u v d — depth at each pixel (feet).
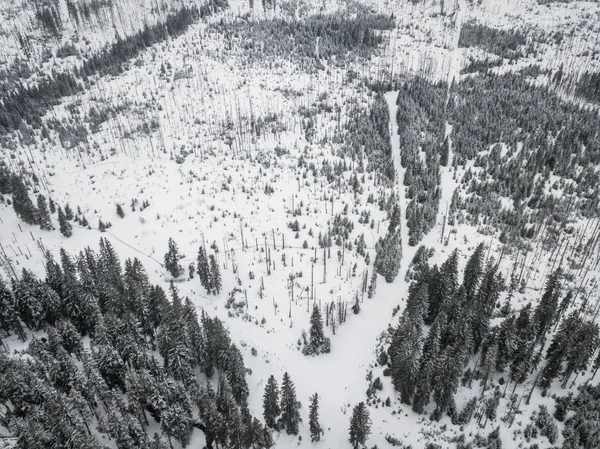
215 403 230.07
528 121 543.80
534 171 460.96
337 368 290.56
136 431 206.39
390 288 354.74
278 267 370.12
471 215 431.43
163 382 227.20
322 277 359.66
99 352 242.78
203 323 272.51
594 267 357.82
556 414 229.45
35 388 217.15
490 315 289.33
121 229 410.93
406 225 424.46
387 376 275.59
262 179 478.18
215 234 405.39
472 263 301.22
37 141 537.65
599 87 642.63
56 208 431.02
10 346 277.85
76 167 489.67
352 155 510.58
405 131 544.62
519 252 380.58
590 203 422.41
